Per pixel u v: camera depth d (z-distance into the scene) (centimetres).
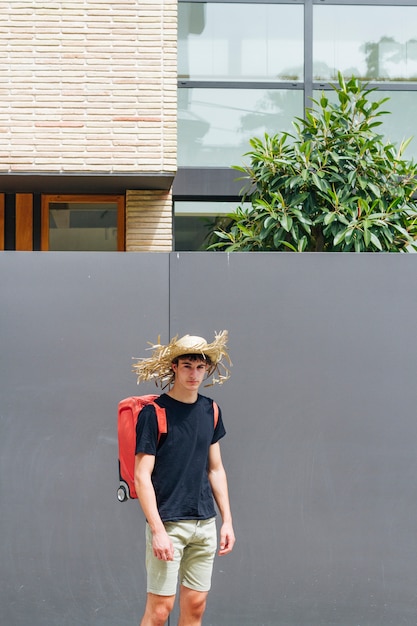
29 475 596
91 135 880
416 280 614
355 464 606
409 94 1005
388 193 780
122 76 884
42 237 991
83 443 599
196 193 977
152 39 887
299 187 766
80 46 882
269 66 1001
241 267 610
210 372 507
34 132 878
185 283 607
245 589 598
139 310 605
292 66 1002
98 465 598
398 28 1009
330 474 605
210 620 596
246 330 607
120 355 603
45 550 593
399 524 605
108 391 602
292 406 606
